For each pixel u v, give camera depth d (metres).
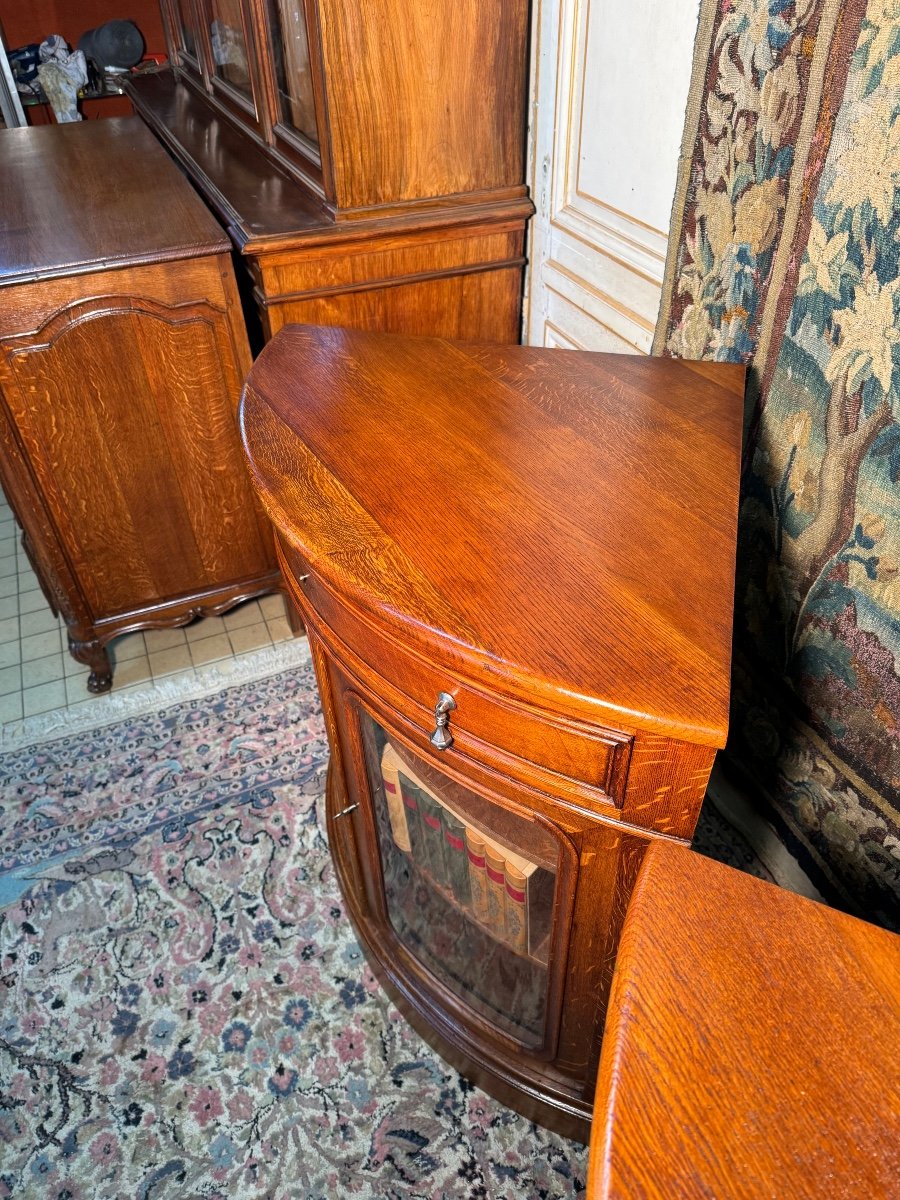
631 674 0.52
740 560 0.95
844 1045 0.37
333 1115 0.95
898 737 0.81
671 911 0.42
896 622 0.77
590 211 1.11
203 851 1.23
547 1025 0.82
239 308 1.26
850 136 0.66
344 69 1.06
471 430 0.76
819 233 0.72
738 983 0.39
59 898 1.18
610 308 1.12
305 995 1.06
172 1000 1.06
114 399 1.26
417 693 0.63
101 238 1.20
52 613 1.70
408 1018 1.00
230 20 1.47
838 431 0.76
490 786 0.64
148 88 2.11
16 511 1.32
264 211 1.23
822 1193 0.33
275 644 1.61
